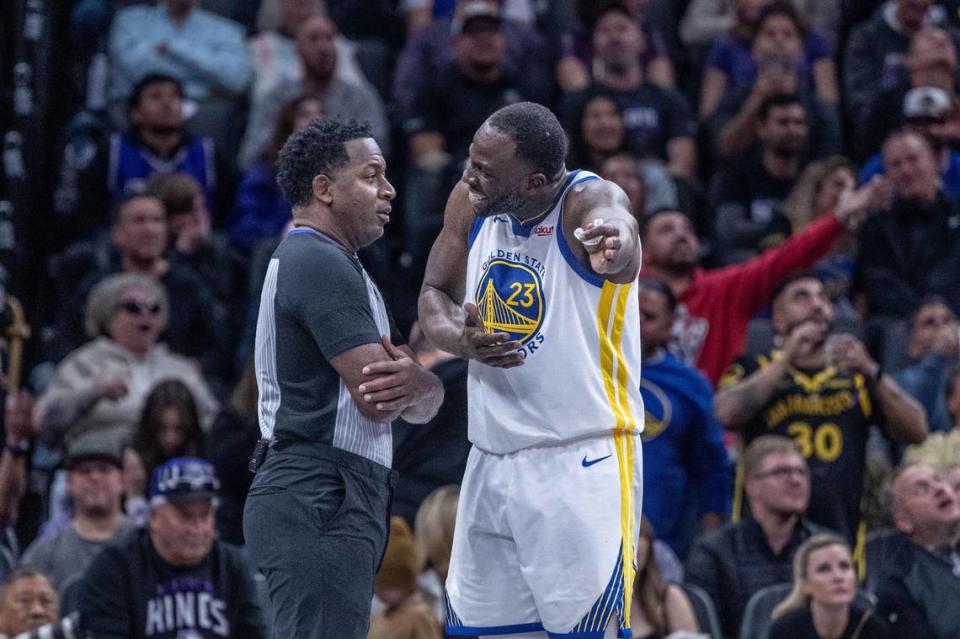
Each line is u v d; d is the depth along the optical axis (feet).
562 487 41.32
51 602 62.69
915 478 69.92
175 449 72.18
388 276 86.63
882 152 97.86
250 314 76.64
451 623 43.55
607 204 40.27
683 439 73.67
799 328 74.43
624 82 102.94
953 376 83.35
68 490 70.59
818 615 64.95
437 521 63.87
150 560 62.18
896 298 90.89
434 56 103.50
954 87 102.89
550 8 111.04
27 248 93.61
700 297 82.58
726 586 69.00
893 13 110.11
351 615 41.32
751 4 107.86
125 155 95.71
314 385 41.73
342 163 42.47
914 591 68.64
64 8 109.09
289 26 107.14
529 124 40.14
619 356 41.75
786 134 96.89
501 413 42.06
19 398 72.95
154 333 79.92
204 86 102.47
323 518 41.22
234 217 95.40
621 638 41.73
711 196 98.32
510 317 41.73
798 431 74.02
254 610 63.26
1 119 101.86
